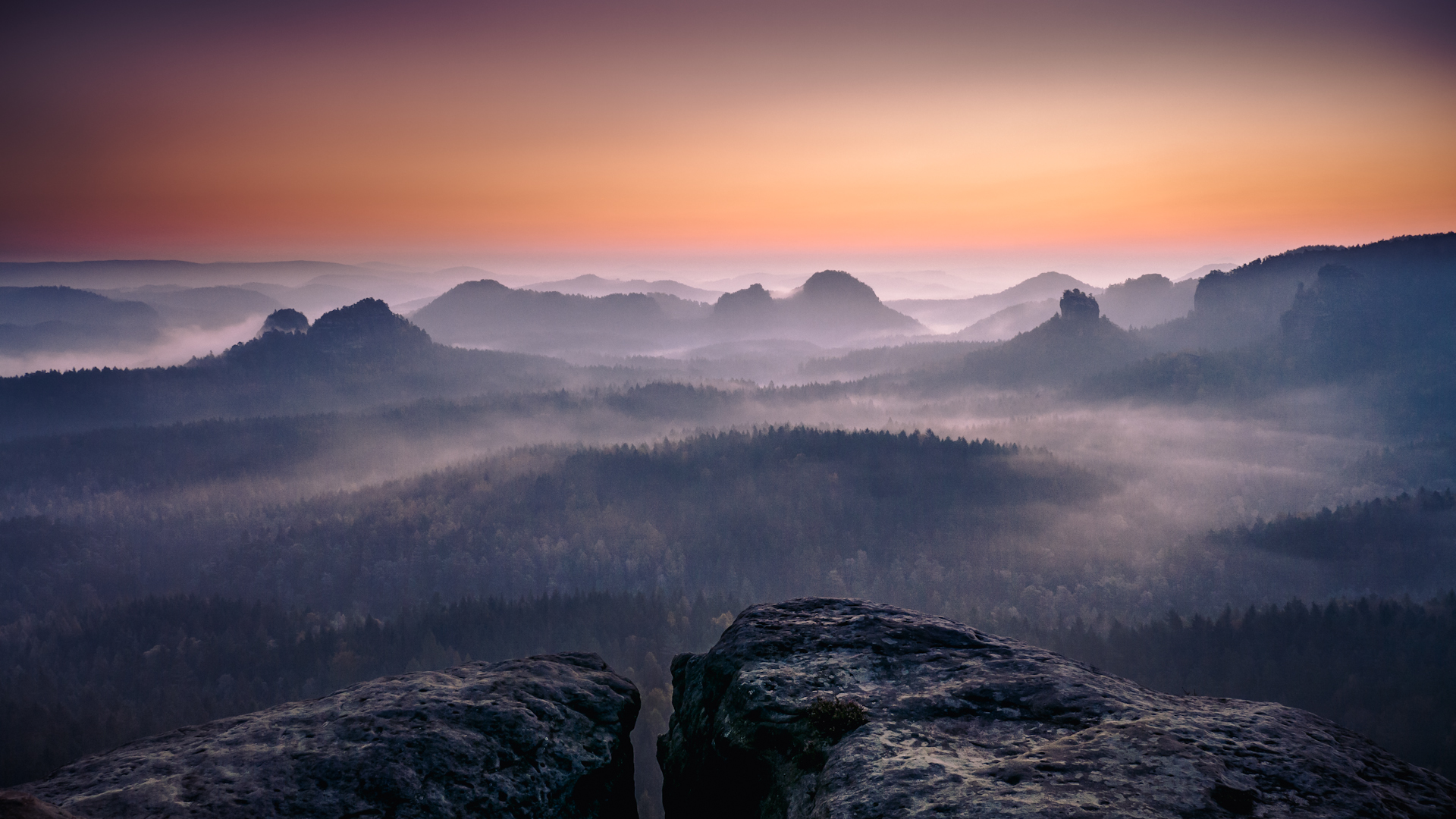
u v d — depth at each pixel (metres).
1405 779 10.17
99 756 13.74
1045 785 9.71
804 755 12.63
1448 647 159.38
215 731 14.77
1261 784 9.57
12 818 8.43
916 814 9.51
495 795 13.46
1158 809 8.90
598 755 15.34
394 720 14.80
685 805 15.95
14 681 174.12
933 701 13.28
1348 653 160.88
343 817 12.11
